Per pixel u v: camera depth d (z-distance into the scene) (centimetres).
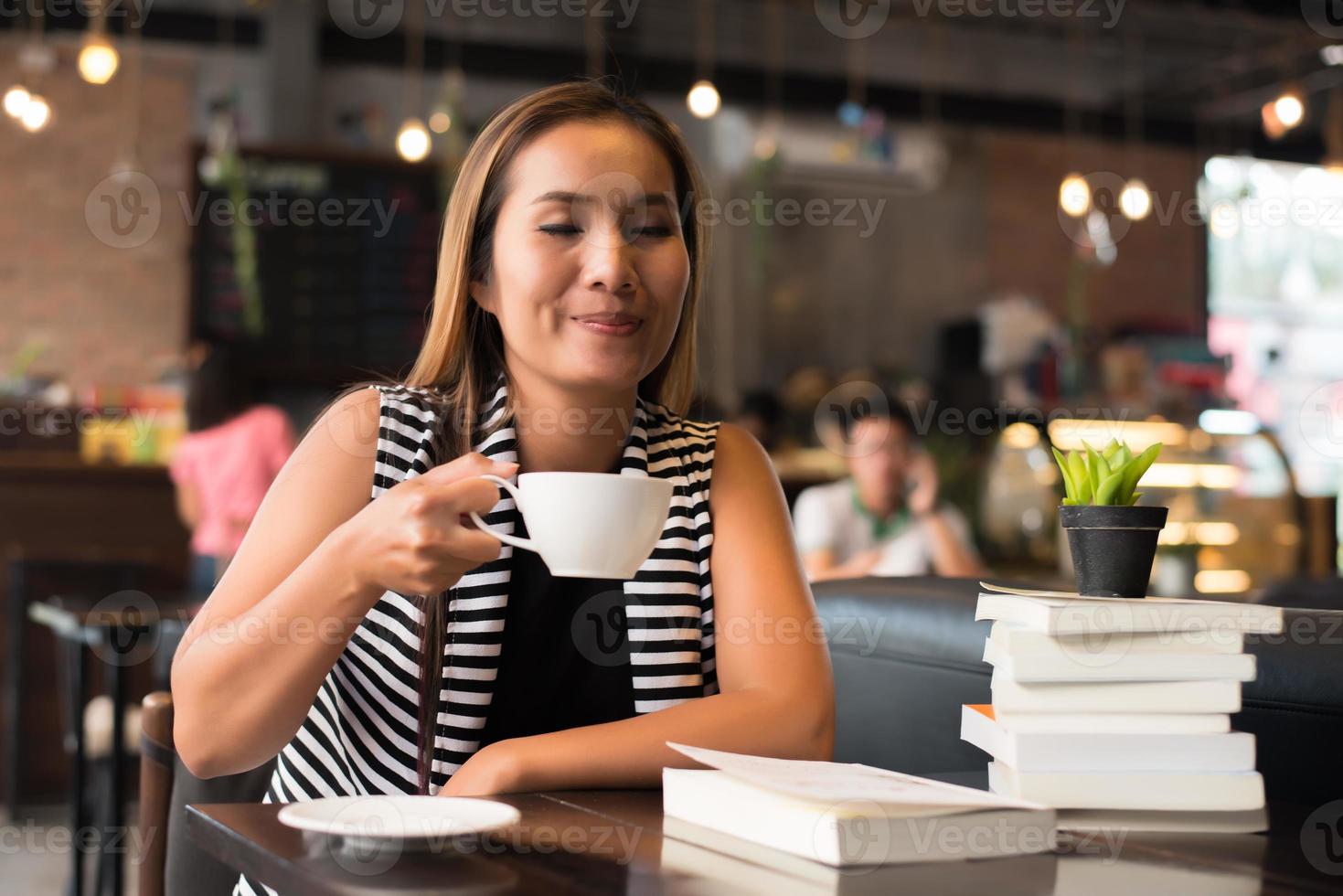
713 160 686
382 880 67
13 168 577
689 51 682
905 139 709
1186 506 507
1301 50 670
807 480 510
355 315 561
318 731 111
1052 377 650
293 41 596
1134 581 93
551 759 94
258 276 552
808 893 65
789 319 703
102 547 438
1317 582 166
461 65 613
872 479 345
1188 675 86
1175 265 775
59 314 582
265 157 552
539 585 113
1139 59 719
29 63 527
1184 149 762
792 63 706
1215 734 86
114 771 265
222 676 92
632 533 85
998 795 84
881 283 720
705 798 81
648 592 114
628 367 109
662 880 68
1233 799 86
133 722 293
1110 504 96
